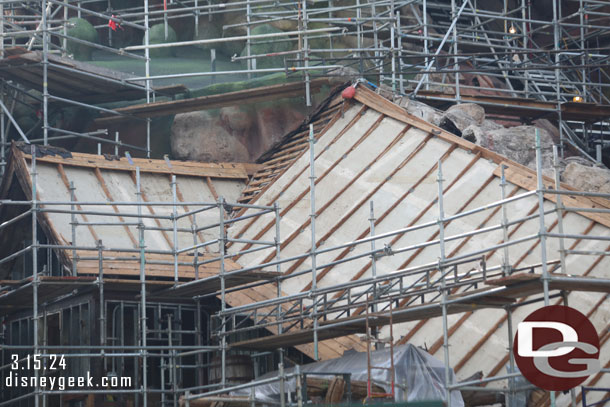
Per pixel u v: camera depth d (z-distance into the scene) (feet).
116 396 196.54
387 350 159.94
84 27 286.05
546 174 210.59
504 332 175.94
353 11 298.15
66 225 211.61
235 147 266.77
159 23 317.63
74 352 203.10
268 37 287.89
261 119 264.11
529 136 227.20
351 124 237.86
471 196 200.44
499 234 189.37
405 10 304.91
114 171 237.66
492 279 141.28
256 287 206.39
